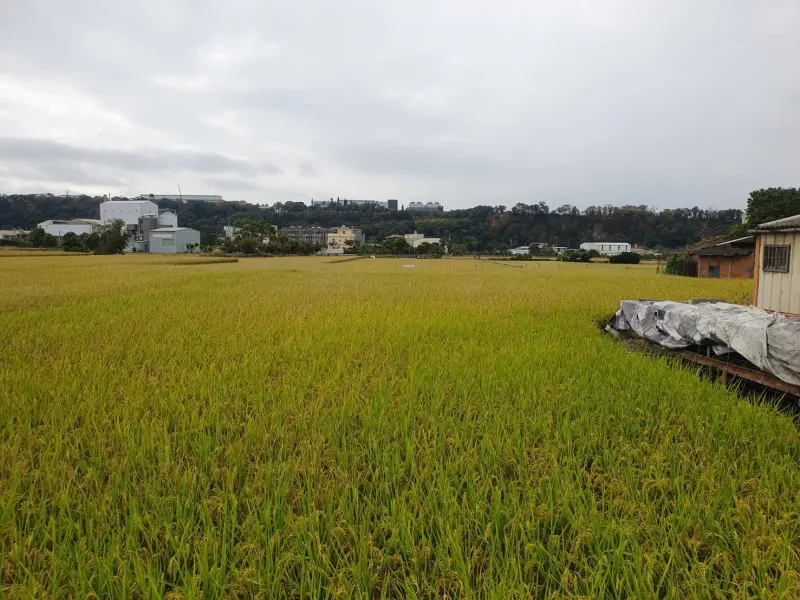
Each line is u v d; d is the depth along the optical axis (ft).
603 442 13.04
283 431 13.21
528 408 15.60
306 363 21.16
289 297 48.01
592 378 18.70
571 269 138.00
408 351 23.34
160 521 9.24
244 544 8.37
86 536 8.78
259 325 30.45
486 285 65.72
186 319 32.68
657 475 10.86
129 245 309.63
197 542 8.50
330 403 16.01
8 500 9.64
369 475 11.31
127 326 29.53
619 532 8.87
